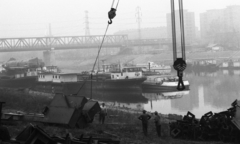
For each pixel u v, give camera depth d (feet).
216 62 490.49
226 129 69.92
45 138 43.29
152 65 409.28
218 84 301.63
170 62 518.37
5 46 541.75
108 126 88.63
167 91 270.05
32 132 42.52
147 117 78.02
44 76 311.27
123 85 277.03
